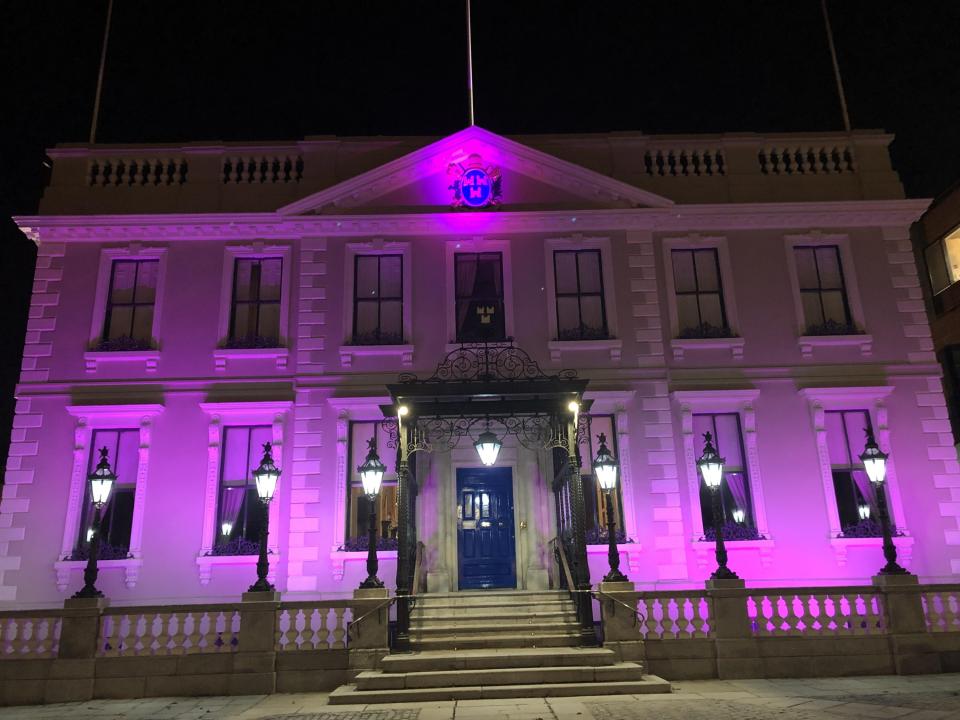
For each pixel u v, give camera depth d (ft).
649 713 34.04
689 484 56.90
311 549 54.44
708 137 64.23
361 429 57.67
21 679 41.60
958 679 41.22
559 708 35.65
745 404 58.34
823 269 62.08
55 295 59.26
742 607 43.88
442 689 39.29
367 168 62.85
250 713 36.58
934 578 55.01
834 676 42.98
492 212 60.23
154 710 37.88
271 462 46.24
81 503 55.62
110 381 57.72
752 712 33.76
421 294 59.62
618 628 43.62
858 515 57.00
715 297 61.21
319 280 59.72
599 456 47.47
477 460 57.67
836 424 58.85
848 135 64.59
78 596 43.09
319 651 42.86
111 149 62.64
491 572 56.59
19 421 56.80
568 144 63.57
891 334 60.18
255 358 58.75
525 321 59.21
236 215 60.13
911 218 62.28
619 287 60.03
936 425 58.34
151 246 60.49
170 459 56.49
